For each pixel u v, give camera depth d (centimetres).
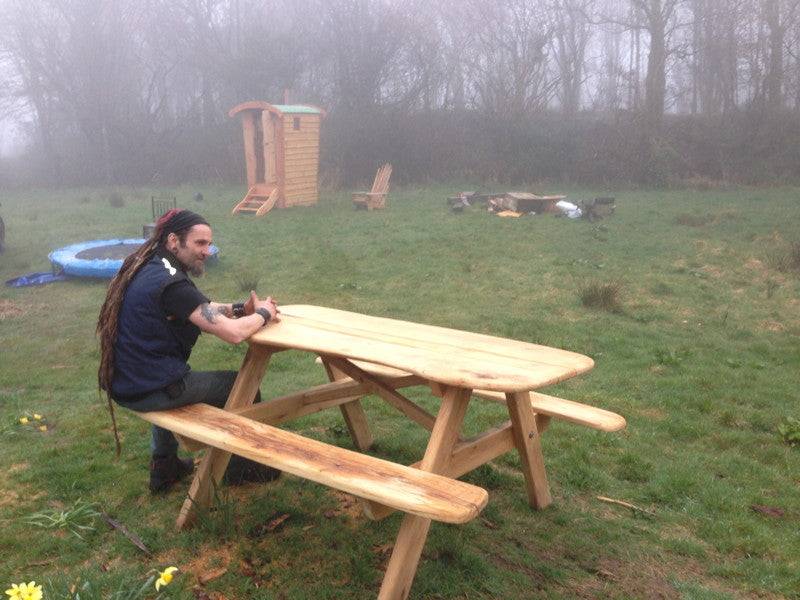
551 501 403
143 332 346
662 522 395
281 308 441
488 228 1591
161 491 398
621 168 2583
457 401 321
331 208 1953
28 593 239
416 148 2734
